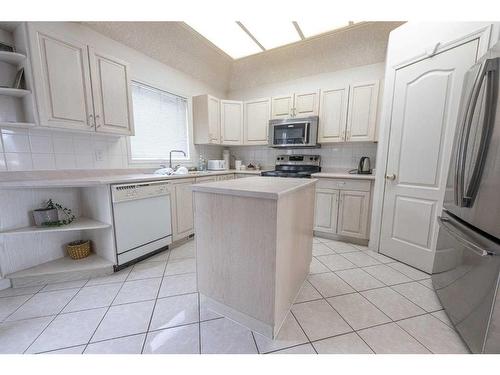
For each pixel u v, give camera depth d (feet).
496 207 3.54
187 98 11.19
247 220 4.03
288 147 11.84
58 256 6.88
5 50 5.27
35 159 6.23
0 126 5.58
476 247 3.64
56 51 5.69
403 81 6.93
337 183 9.12
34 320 4.63
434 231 6.41
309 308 5.05
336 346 4.03
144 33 8.36
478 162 3.96
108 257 6.69
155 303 5.22
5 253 5.86
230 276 4.44
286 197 4.09
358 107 9.25
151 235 7.57
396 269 6.89
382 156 7.73
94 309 4.99
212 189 4.31
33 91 5.41
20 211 6.04
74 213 7.15
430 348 3.99
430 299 5.40
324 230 9.62
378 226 8.04
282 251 4.13
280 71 11.73
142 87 9.20
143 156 9.47
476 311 3.78
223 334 4.28
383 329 4.44
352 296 5.50
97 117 6.63
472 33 5.40
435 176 6.31
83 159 7.27
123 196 6.54
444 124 6.07
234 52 10.96
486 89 3.81
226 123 11.98
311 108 10.32
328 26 8.70
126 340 4.13
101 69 6.67
